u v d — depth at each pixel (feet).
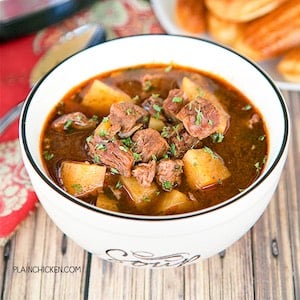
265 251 1.29
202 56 1.32
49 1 1.73
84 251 1.29
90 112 1.28
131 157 1.12
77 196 1.12
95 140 1.16
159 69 1.34
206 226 1.00
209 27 1.74
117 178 1.13
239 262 1.26
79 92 1.30
